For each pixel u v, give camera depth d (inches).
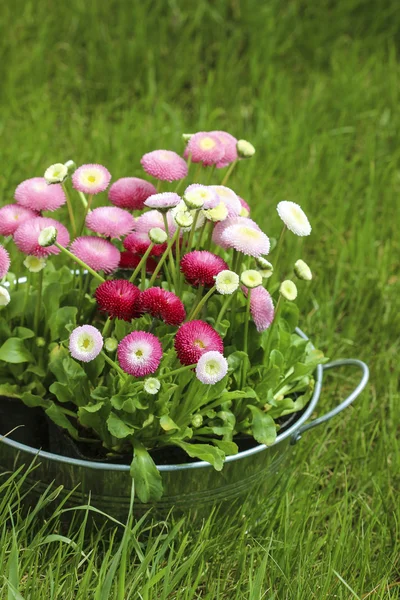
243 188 110.8
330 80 135.2
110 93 129.2
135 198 89.0
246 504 88.8
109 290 84.7
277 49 141.4
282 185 113.7
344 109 127.0
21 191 88.0
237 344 88.5
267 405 88.7
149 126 119.1
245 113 127.2
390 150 122.8
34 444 88.4
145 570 85.0
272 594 85.8
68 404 89.7
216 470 85.4
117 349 85.9
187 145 90.7
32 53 130.7
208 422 87.6
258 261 86.5
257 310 87.0
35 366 89.1
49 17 135.9
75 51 134.3
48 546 85.9
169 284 87.5
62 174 86.9
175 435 86.4
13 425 88.9
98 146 114.7
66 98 127.4
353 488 94.3
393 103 130.0
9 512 86.0
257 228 87.0
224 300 89.0
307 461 94.8
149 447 87.4
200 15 139.3
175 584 84.7
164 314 84.3
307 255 108.6
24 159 112.9
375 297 106.1
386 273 107.0
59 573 85.0
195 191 85.1
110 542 85.7
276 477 90.5
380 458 94.7
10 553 84.2
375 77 134.5
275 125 120.9
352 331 103.3
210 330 84.3
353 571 88.5
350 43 144.7
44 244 84.1
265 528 89.7
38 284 88.1
